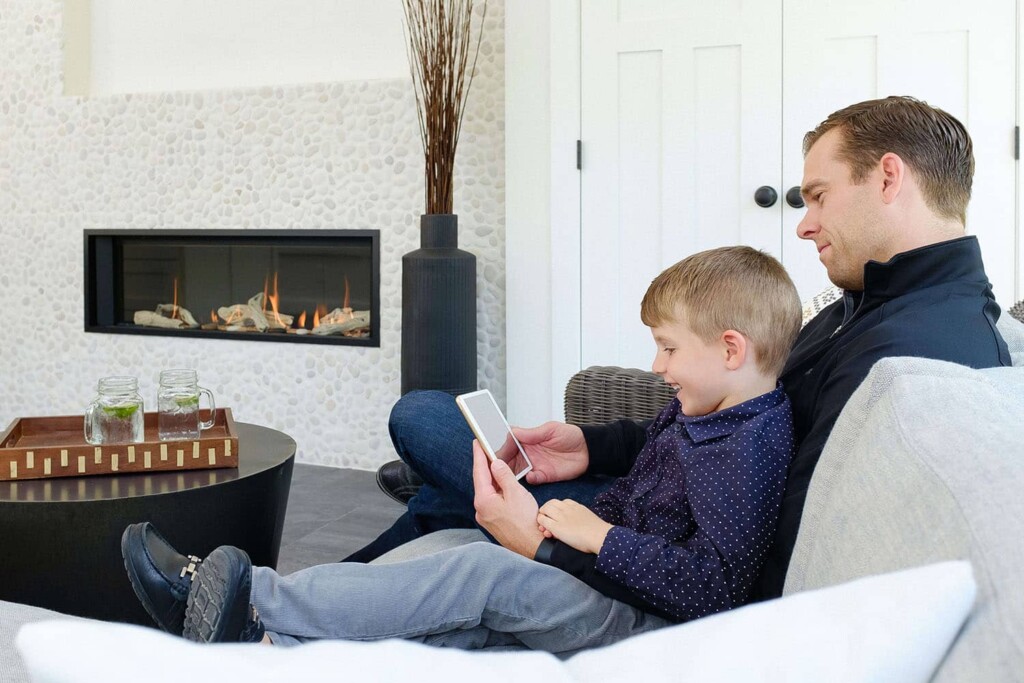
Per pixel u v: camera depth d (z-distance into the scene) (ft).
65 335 14.48
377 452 12.79
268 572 3.76
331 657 1.56
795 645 1.60
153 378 13.98
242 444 7.16
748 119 9.94
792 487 3.62
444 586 3.77
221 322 13.78
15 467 6.04
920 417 2.52
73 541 5.68
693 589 3.62
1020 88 9.04
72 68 14.25
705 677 1.59
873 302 4.26
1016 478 1.93
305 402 13.12
